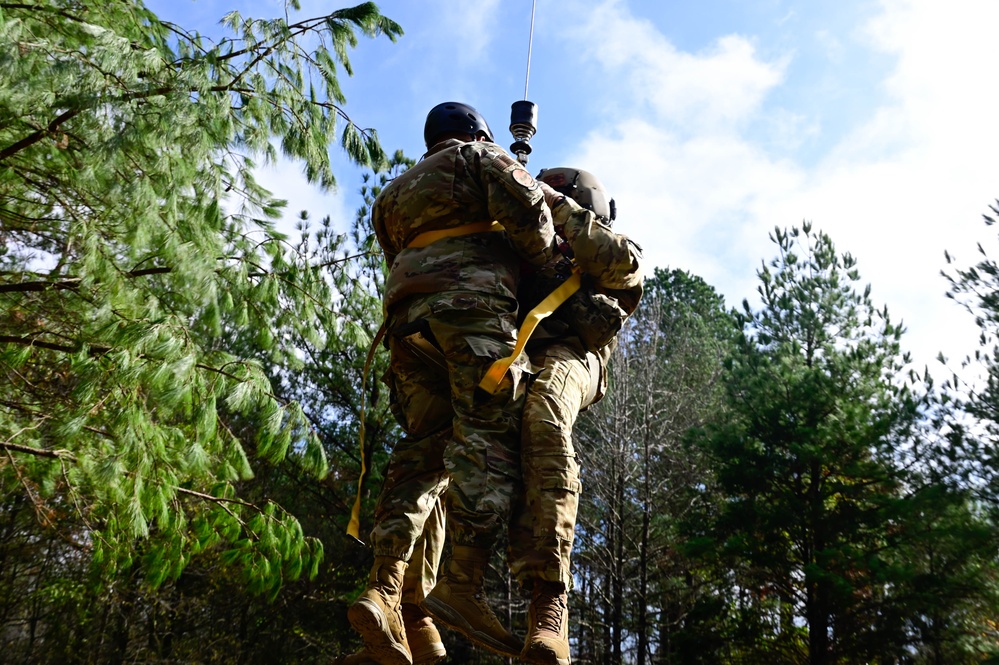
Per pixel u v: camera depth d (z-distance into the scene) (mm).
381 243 2764
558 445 2350
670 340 27156
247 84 8211
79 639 19234
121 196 6797
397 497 2551
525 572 2277
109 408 7336
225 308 7672
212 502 9078
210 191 7797
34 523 13867
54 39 8008
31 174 8289
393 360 2672
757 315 18891
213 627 21391
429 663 2670
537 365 2504
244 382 7688
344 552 21484
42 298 8289
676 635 16859
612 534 19828
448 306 2371
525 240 2424
